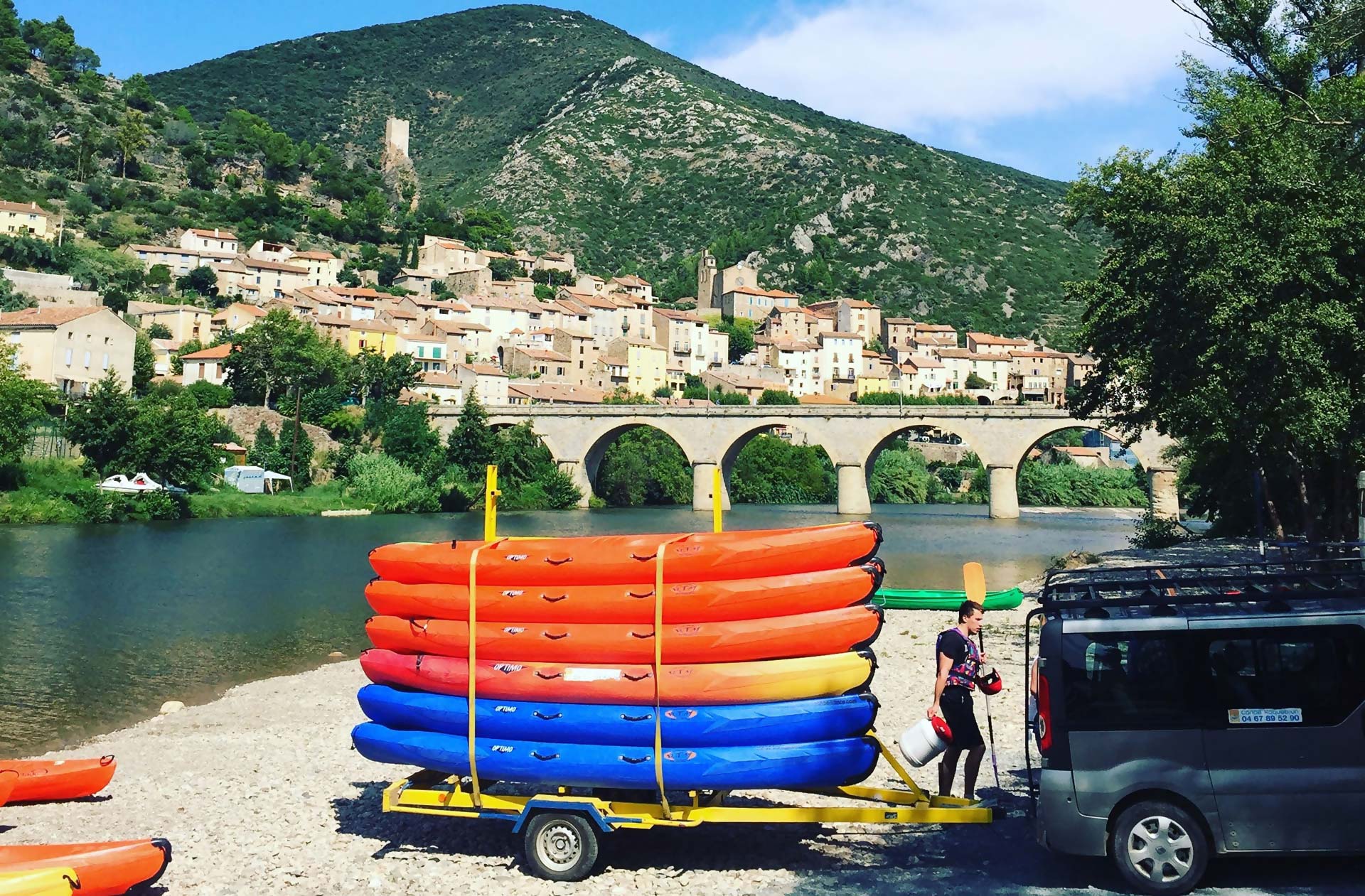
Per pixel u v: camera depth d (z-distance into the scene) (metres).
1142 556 44.28
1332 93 30.44
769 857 11.24
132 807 14.78
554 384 147.62
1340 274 29.94
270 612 37.53
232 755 18.17
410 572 11.90
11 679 26.55
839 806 11.77
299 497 94.62
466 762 11.15
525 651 11.22
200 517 83.00
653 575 10.98
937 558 59.00
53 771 15.45
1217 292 29.89
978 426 104.19
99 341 104.00
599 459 121.31
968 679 11.46
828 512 112.88
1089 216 41.22
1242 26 31.81
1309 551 14.64
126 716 22.80
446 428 116.75
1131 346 38.09
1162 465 95.75
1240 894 9.58
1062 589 10.95
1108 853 9.82
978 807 10.84
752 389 170.62
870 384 187.75
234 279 168.12
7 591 42.03
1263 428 30.56
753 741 10.63
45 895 9.91
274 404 115.81
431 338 147.12
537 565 11.30
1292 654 9.71
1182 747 9.70
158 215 189.88
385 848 12.01
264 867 11.49
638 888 10.42
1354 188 29.22
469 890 10.55
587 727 10.84
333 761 17.19
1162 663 9.88
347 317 148.50
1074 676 10.01
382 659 11.91
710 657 10.74
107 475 83.12
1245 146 32.47
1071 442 184.38
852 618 10.74
